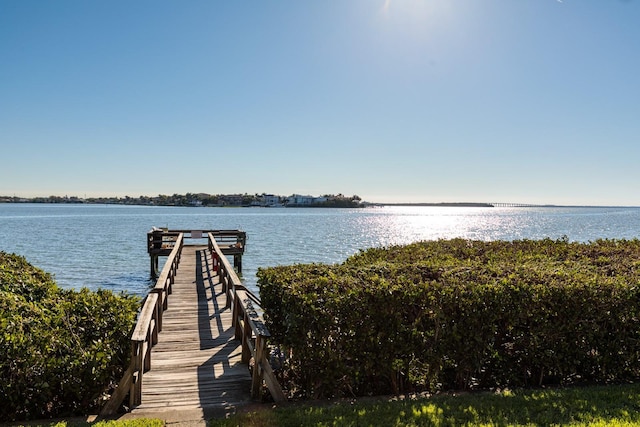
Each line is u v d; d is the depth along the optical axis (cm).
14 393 439
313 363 505
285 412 465
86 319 546
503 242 1166
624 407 468
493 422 430
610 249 1011
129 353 553
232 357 676
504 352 550
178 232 2228
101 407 504
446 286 525
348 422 432
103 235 4797
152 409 494
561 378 561
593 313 548
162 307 866
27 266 845
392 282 536
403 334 513
